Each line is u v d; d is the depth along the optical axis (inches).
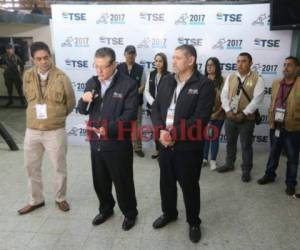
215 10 154.6
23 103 283.9
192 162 85.6
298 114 114.7
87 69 166.2
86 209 109.7
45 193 120.6
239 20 154.9
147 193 121.7
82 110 90.0
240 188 126.9
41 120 96.7
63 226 99.3
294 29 141.2
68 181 132.3
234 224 100.9
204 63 161.6
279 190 124.8
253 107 126.0
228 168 143.2
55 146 99.3
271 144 127.7
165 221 99.0
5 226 99.1
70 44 163.9
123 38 161.9
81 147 176.7
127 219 98.2
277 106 120.3
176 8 156.0
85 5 158.6
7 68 273.0
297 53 154.2
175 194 95.7
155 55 156.3
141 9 157.6
